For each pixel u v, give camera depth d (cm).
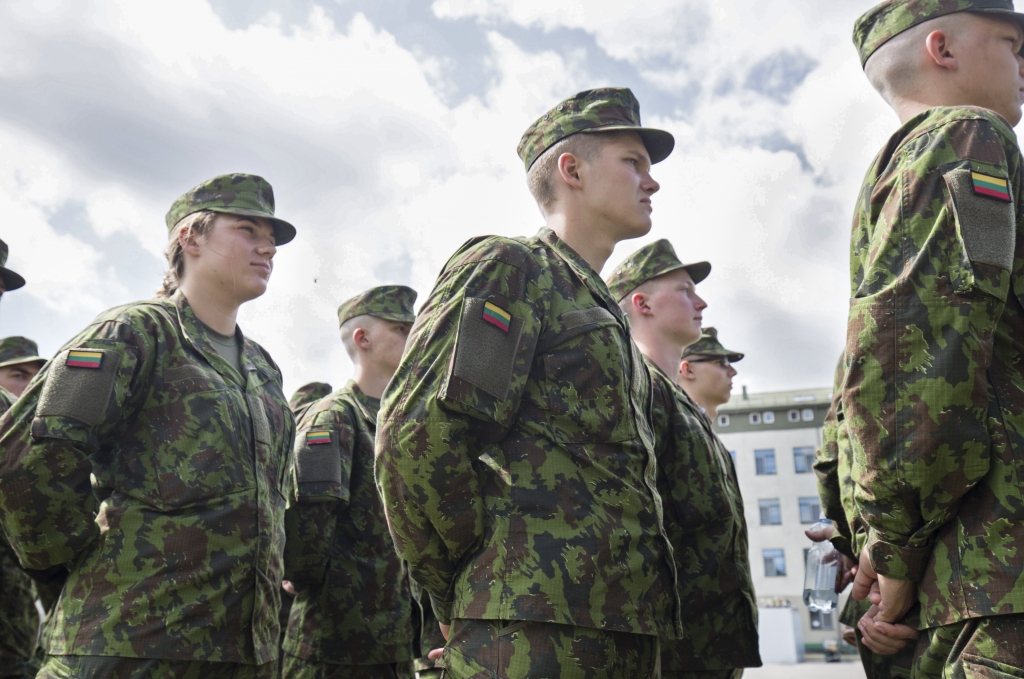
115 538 282
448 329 222
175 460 294
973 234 186
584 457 222
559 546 209
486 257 231
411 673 459
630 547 219
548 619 202
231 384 324
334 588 430
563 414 225
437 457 212
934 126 205
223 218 345
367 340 502
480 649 206
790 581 3409
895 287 191
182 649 274
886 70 245
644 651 217
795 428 3550
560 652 201
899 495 191
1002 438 187
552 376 229
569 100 276
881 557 203
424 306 234
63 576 303
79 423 277
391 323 504
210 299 344
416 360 222
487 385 214
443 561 223
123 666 266
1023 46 246
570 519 213
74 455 276
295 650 430
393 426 219
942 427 183
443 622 243
